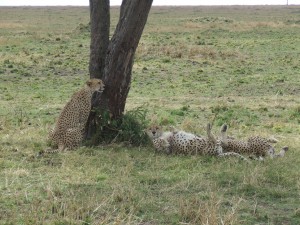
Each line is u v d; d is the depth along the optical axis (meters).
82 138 12.80
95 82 12.72
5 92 21.81
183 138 12.15
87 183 9.89
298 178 10.24
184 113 17.70
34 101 19.89
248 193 9.47
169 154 12.19
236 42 43.62
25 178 10.20
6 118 16.19
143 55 33.38
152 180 10.06
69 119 12.62
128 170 10.58
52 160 11.51
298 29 58.03
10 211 8.41
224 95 21.66
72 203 8.55
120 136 12.98
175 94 21.88
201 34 52.03
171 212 8.48
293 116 17.28
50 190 9.08
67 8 167.62
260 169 10.60
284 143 13.37
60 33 51.38
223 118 16.80
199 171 10.71
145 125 13.45
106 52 13.09
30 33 51.50
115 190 9.25
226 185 9.92
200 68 29.25
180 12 121.62
